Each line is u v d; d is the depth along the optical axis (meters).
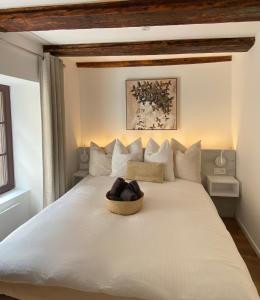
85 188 3.23
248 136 3.21
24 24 2.20
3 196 3.09
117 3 1.97
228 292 1.38
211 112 4.04
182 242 1.83
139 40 3.07
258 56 2.81
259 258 2.85
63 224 2.11
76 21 2.13
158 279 1.46
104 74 4.24
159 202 2.69
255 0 1.86
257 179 2.92
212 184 3.82
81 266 1.57
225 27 2.64
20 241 1.84
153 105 4.13
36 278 1.55
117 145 3.95
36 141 3.31
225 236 1.98
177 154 3.78
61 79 3.46
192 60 3.96
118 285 1.45
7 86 3.27
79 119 4.33
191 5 1.91
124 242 1.84
